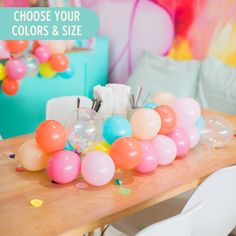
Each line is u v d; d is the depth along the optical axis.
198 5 3.10
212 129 1.76
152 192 1.33
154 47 3.48
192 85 3.02
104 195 1.29
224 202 1.35
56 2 3.61
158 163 1.54
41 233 1.05
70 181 1.35
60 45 3.07
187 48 3.25
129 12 3.59
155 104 1.76
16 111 3.11
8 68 2.73
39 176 1.40
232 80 2.82
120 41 3.72
